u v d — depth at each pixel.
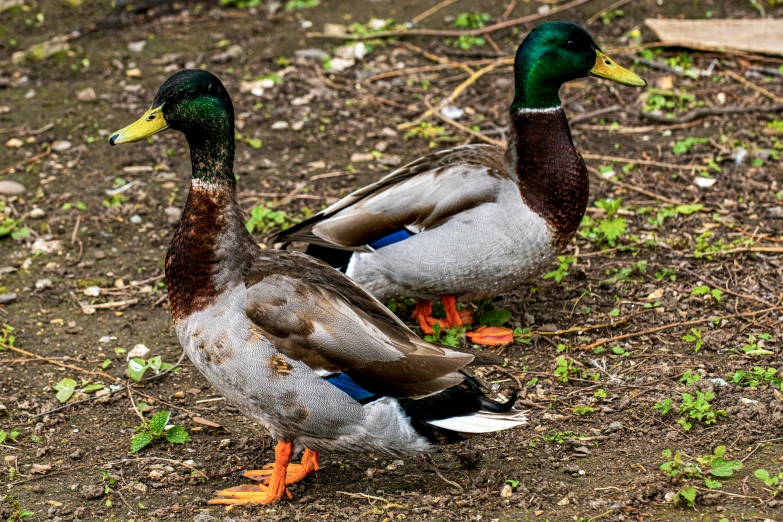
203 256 7.48
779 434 8.27
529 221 9.62
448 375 7.29
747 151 13.52
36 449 8.57
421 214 9.59
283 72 16.42
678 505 7.38
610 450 8.23
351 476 8.07
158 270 11.71
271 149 14.39
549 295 10.91
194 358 7.58
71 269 11.66
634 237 11.77
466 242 9.55
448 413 7.39
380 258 9.71
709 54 16.25
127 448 8.61
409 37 17.44
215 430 8.89
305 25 18.00
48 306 10.99
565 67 9.77
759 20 16.56
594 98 15.34
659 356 9.64
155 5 18.66
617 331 10.16
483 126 14.57
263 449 8.57
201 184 7.63
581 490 7.66
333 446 7.60
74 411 9.19
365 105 15.43
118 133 7.68
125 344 10.34
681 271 11.07
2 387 9.53
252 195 13.18
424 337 10.35
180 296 7.57
